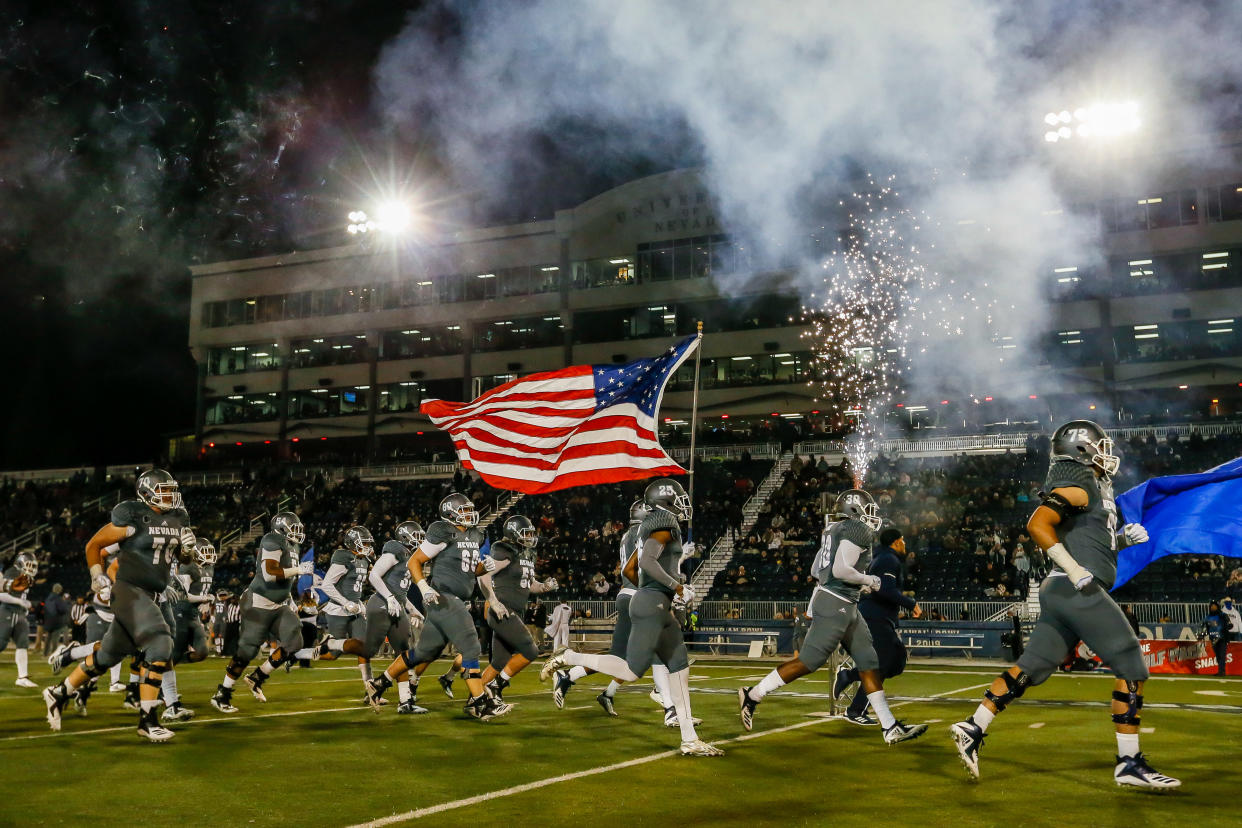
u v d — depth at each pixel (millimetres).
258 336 53344
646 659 8305
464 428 12078
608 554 33469
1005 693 6879
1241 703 12469
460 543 10820
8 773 7250
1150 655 19219
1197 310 39031
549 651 26891
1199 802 6195
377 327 51312
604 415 11828
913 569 29062
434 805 6133
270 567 11812
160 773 7246
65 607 23406
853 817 5785
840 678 10758
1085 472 6836
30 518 44062
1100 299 40125
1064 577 6805
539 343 49281
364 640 12078
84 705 11211
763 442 42062
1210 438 34719
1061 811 5938
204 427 54406
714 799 6305
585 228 47906
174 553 9500
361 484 43781
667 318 46938
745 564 33062
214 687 14938
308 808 6059
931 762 7703
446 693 13484
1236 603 24281
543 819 5742
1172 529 8336
